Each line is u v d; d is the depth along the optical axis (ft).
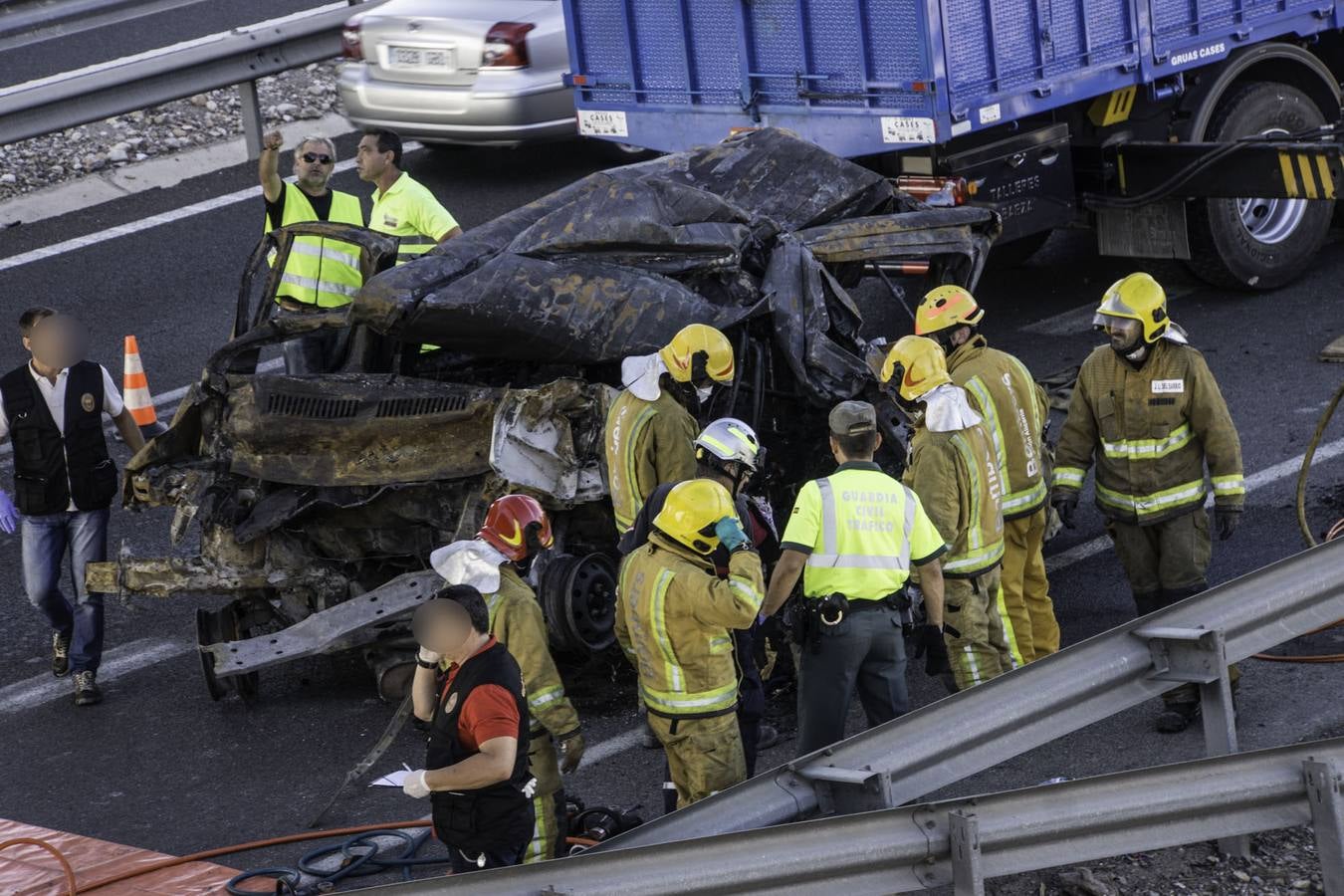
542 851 73.97
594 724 96.48
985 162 134.21
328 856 83.30
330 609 96.43
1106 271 161.27
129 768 94.94
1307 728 88.07
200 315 160.25
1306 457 102.58
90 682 102.68
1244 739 87.51
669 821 67.97
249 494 100.37
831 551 78.89
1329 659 95.04
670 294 97.91
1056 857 69.41
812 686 80.02
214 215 184.14
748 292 101.45
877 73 128.67
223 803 90.38
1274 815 73.00
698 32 139.64
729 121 140.36
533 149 198.70
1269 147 131.75
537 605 73.36
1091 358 91.56
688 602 72.54
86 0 213.87
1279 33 149.07
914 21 124.36
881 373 88.84
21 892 80.79
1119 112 142.31
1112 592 106.32
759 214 107.76
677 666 74.28
